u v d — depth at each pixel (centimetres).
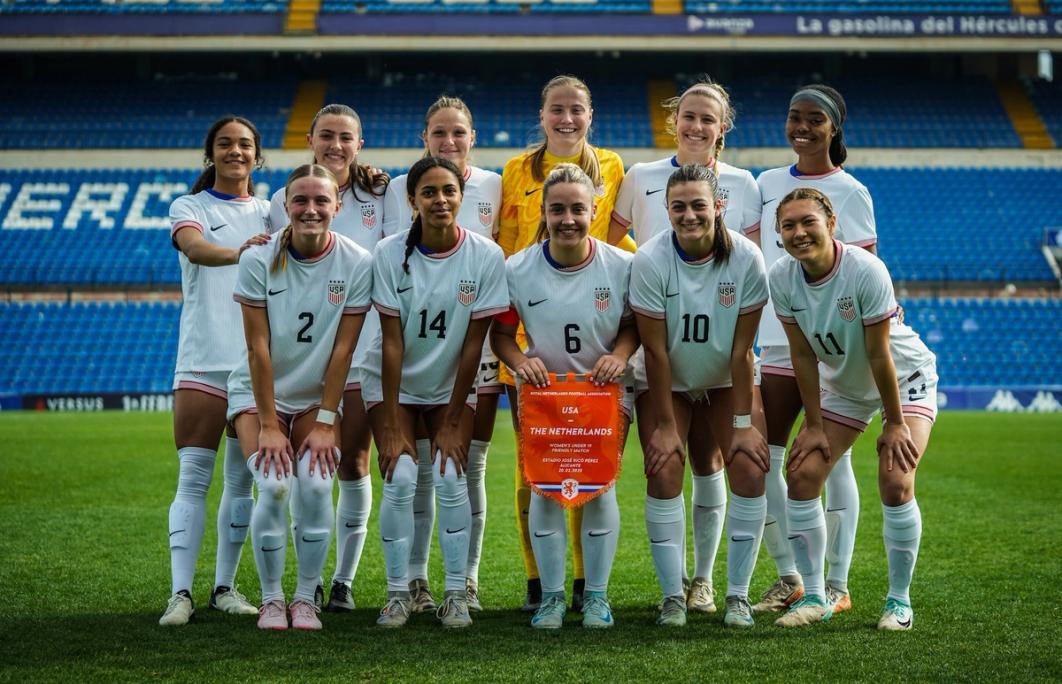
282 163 2780
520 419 501
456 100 588
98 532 755
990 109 2981
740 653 431
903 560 481
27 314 2341
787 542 542
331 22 2742
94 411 2089
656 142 2845
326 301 491
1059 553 670
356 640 458
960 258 2534
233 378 508
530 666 412
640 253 490
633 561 666
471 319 495
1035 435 1548
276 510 480
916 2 2911
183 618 490
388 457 493
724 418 510
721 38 2739
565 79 574
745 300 489
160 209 2661
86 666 413
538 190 584
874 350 477
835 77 3122
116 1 2889
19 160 2748
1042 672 401
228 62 3130
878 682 389
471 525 555
